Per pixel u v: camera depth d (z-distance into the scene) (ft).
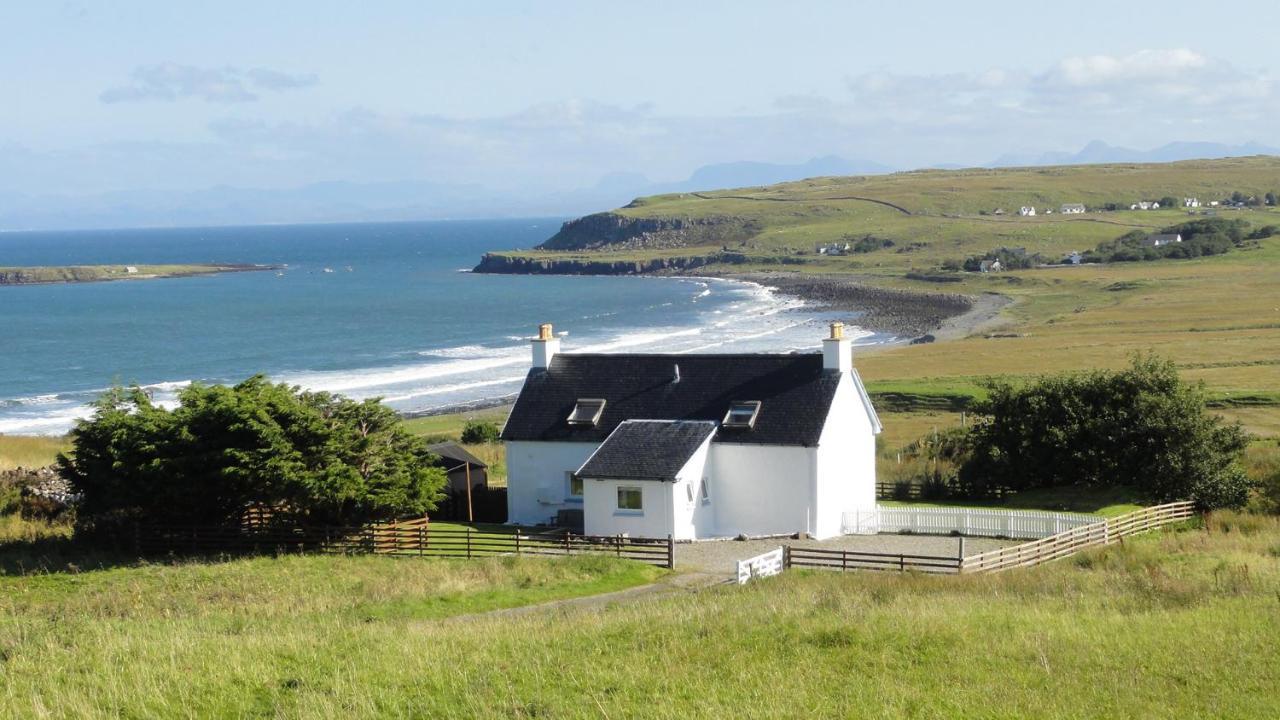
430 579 111.65
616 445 153.17
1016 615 83.30
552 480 161.07
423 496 137.39
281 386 140.87
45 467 166.71
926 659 72.13
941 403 277.85
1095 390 171.22
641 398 162.09
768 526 151.64
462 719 62.23
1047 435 168.66
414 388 368.27
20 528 140.36
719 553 136.77
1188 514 155.63
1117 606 87.92
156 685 66.33
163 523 136.67
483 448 228.22
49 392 371.76
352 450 135.54
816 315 581.94
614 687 66.90
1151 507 150.10
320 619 90.79
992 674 69.31
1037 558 126.41
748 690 66.08
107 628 80.84
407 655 73.31
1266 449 200.54
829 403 152.87
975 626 79.66
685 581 118.83
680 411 158.40
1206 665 70.85
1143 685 67.46
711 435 152.56
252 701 64.90
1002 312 549.95
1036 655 73.10
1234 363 326.85
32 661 70.90
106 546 134.21
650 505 147.13
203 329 560.61
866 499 161.89
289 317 620.08
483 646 75.97
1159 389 167.43
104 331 554.05
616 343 466.70
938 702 64.34
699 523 150.92
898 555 122.31
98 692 65.62
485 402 335.88
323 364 429.79
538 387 168.04
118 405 144.87
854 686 66.54
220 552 132.16
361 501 132.77
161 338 522.06
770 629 79.20
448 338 514.27
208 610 96.32
